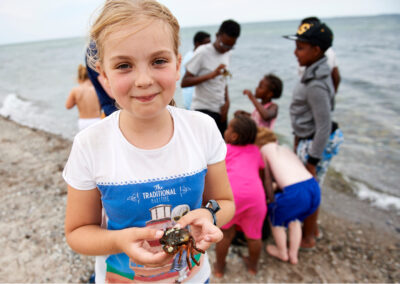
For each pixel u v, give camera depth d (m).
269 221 3.35
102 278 1.24
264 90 4.00
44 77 18.19
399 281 2.83
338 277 2.90
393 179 4.82
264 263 3.08
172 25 0.85
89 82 4.51
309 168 3.08
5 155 5.87
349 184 4.73
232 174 2.70
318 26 2.71
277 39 36.81
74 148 0.98
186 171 1.02
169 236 0.94
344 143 6.25
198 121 1.08
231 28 3.69
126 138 0.98
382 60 16.19
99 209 1.09
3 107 10.84
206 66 3.95
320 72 2.74
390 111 8.10
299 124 3.11
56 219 3.69
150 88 0.80
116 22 0.75
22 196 4.24
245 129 2.80
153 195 0.99
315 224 3.34
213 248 3.30
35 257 3.08
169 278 1.18
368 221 3.81
